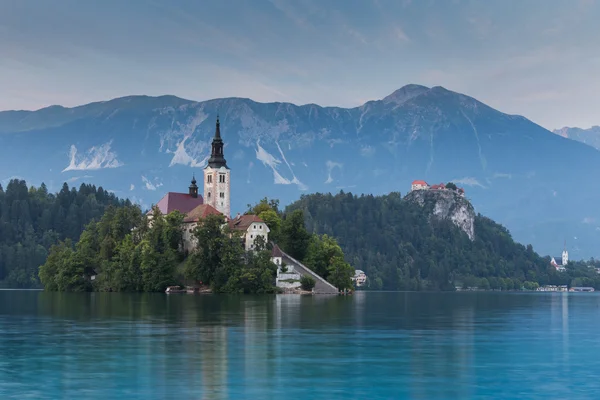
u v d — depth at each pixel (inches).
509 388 3666.3
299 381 3759.8
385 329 6067.9
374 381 3784.5
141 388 3577.8
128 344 4896.7
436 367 4173.2
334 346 4899.1
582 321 7347.4
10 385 3629.4
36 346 4793.3
